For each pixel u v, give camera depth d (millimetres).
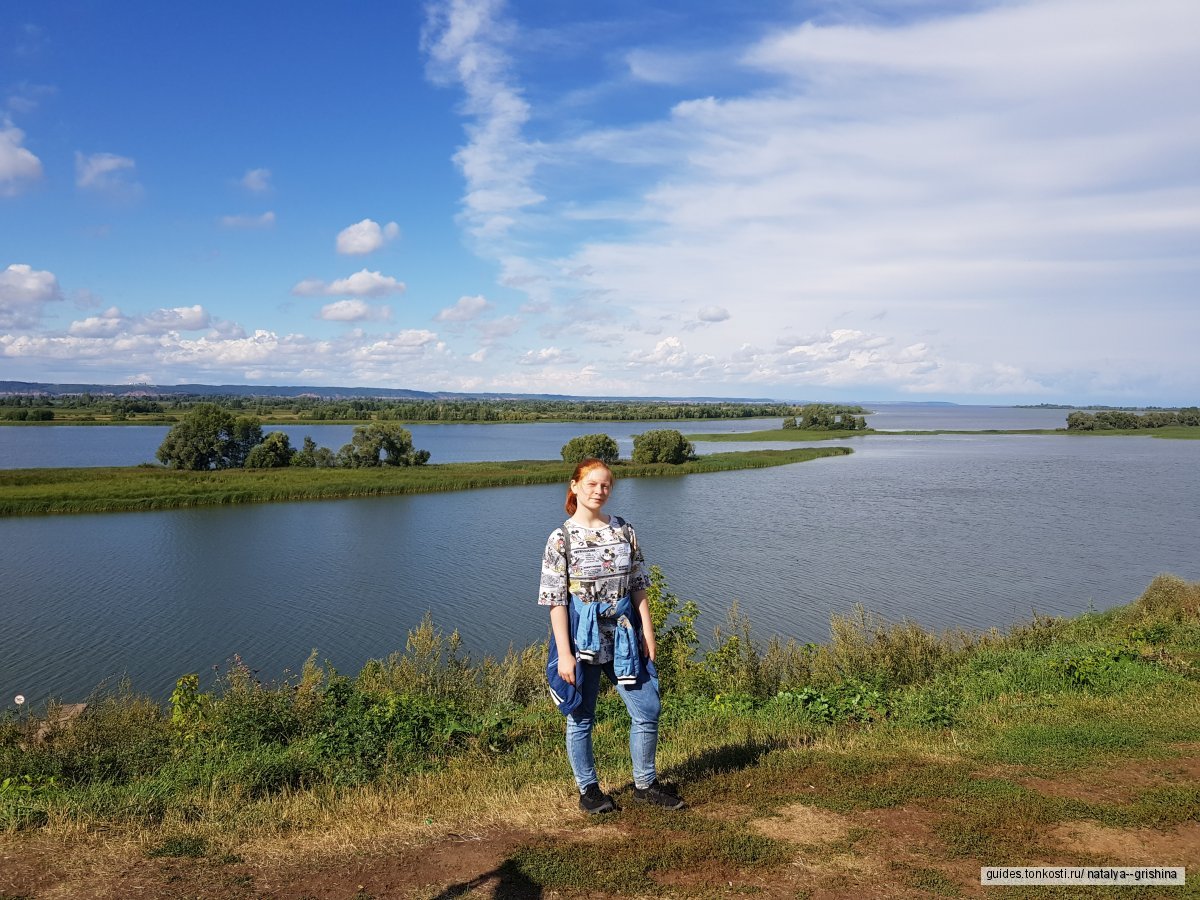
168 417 192125
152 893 4043
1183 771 5562
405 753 6965
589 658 4777
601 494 4840
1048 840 4492
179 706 10852
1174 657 10414
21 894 4039
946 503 54531
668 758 6184
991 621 25094
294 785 6578
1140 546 37969
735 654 13133
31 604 28828
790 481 70750
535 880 4086
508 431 176875
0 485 60531
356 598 29594
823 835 4574
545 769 6191
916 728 7109
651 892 3955
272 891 4051
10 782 6273
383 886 4078
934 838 4512
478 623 26391
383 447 83750
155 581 32438
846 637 14750
